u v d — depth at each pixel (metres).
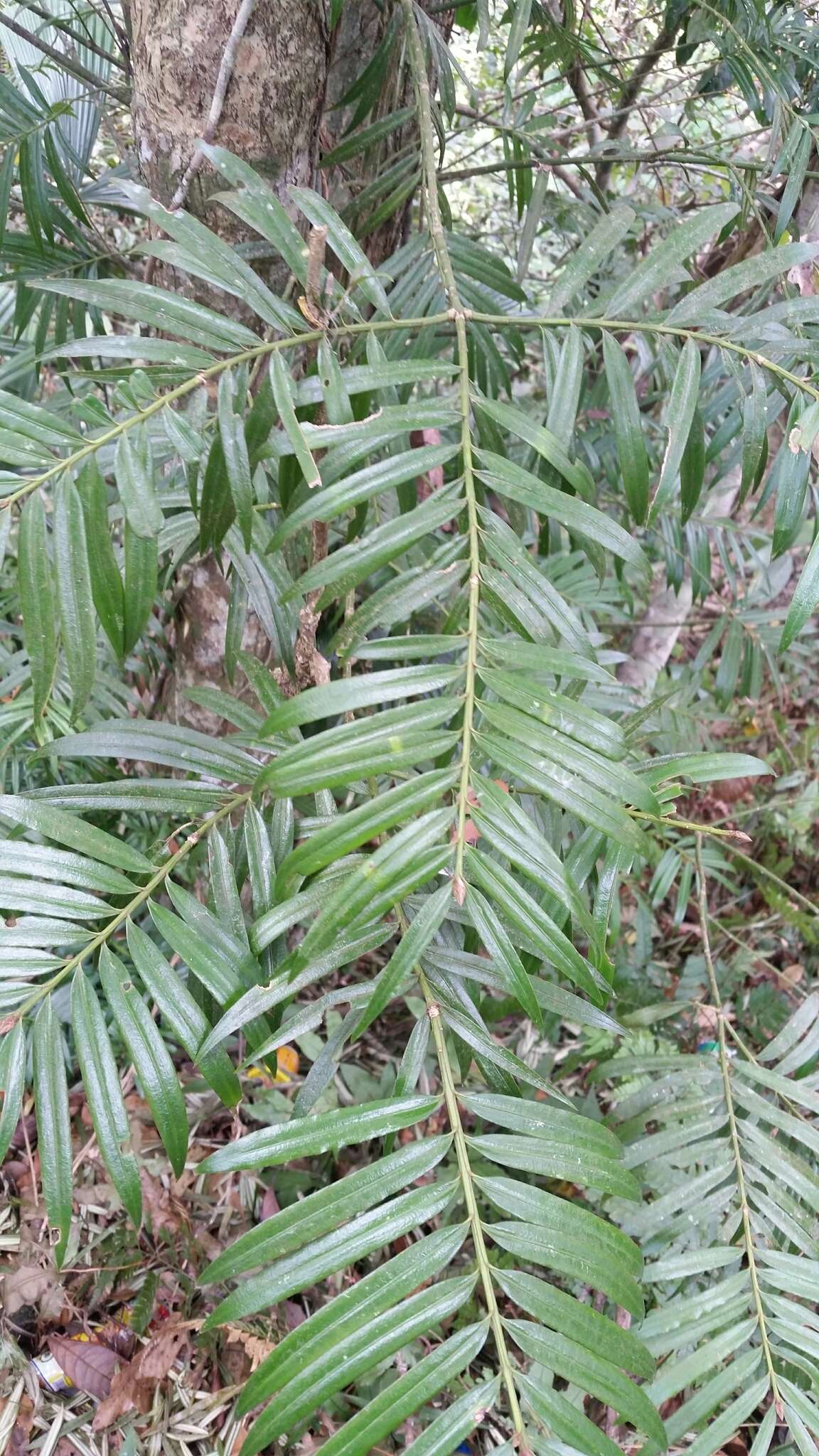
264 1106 1.02
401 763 0.45
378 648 0.48
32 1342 0.85
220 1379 0.84
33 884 0.53
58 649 0.50
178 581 0.78
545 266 1.50
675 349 0.58
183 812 0.58
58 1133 0.50
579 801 0.46
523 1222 0.47
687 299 0.56
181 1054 1.05
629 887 1.39
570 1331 0.46
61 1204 0.50
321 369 0.51
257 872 0.56
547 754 0.46
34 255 0.75
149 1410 0.80
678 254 0.56
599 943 0.48
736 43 0.74
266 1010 0.53
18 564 0.49
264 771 0.45
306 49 0.60
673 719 1.16
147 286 0.52
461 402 0.52
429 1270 0.46
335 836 0.45
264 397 0.53
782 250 0.55
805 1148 0.72
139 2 0.60
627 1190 0.49
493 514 0.51
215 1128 1.04
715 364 0.72
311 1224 0.47
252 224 0.52
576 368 0.56
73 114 0.75
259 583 0.61
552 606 0.50
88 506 0.49
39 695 0.50
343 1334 0.45
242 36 0.58
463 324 0.55
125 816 0.89
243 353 0.52
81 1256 0.89
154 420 0.50
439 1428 0.45
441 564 0.50
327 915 0.45
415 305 0.68
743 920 1.40
